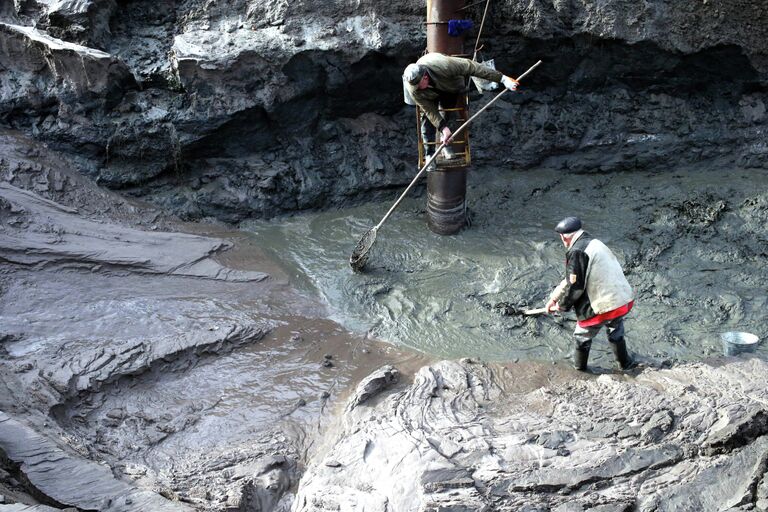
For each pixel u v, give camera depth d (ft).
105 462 17.28
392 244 28.25
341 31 28.96
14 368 19.99
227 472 17.48
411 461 16.56
